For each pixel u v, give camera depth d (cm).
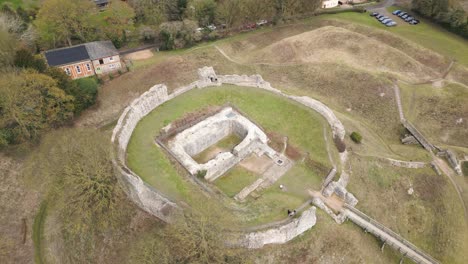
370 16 10975
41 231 4703
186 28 8625
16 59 6344
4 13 8156
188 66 7950
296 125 5566
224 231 3862
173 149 4916
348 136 5912
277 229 3906
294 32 9738
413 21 10562
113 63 7538
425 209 5172
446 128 6681
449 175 5697
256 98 5975
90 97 6488
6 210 4962
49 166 4922
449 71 8112
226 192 4600
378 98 7212
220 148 5459
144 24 9225
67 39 8119
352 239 4328
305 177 4828
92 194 4256
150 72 7669
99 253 4266
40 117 5609
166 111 5569
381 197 5116
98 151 4509
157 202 4172
